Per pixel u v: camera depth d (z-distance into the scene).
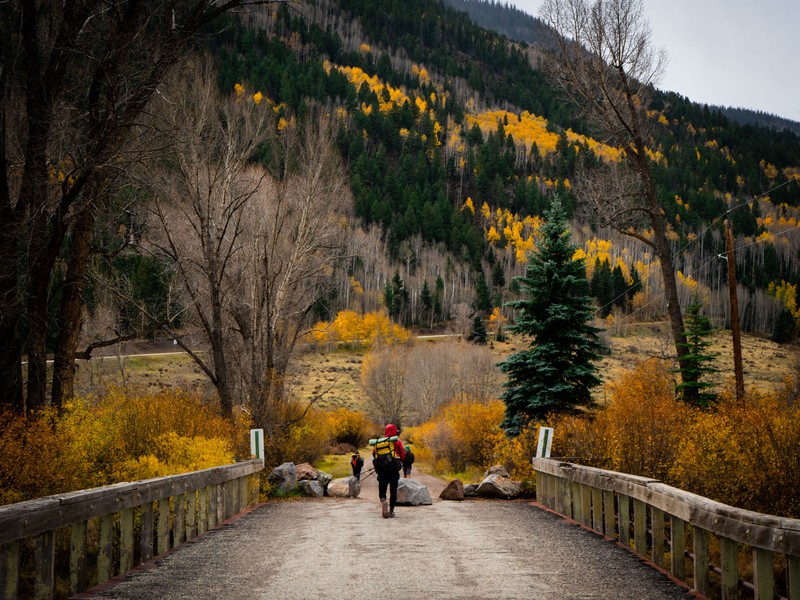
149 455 12.70
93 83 13.52
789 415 11.26
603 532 10.28
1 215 12.53
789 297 155.62
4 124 12.66
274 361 26.89
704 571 6.63
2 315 12.50
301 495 19.86
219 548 9.02
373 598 6.05
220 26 16.22
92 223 15.14
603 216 26.89
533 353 23.47
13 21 12.98
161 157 16.58
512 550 8.62
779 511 9.97
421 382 71.44
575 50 26.77
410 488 16.45
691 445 11.20
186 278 22.72
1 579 5.35
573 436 17.00
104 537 7.14
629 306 154.62
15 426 10.44
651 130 26.70
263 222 25.98
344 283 133.12
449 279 174.50
